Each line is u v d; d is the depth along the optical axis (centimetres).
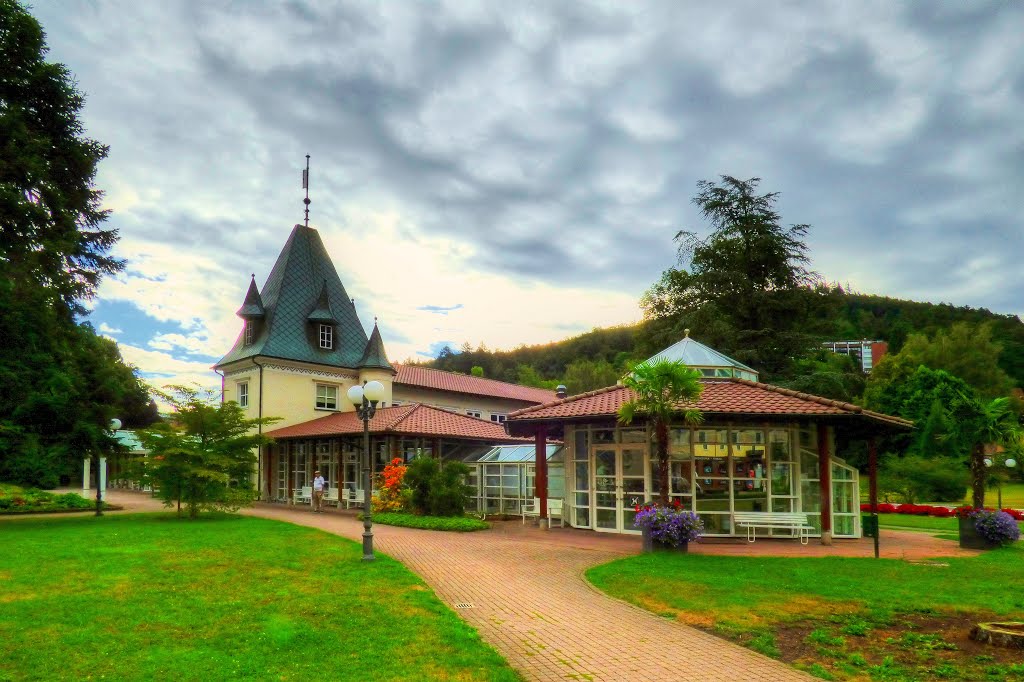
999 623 848
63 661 682
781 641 819
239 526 1908
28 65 2341
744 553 1475
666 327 4206
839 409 1636
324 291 3672
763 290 4194
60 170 2395
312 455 3219
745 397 1758
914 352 5569
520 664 731
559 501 2125
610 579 1163
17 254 2158
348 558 1306
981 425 1673
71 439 2238
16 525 1959
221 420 2261
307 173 3916
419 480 2261
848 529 1856
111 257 2545
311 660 695
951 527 2177
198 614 862
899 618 916
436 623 832
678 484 1788
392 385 3825
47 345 2200
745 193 4278
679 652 776
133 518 2220
